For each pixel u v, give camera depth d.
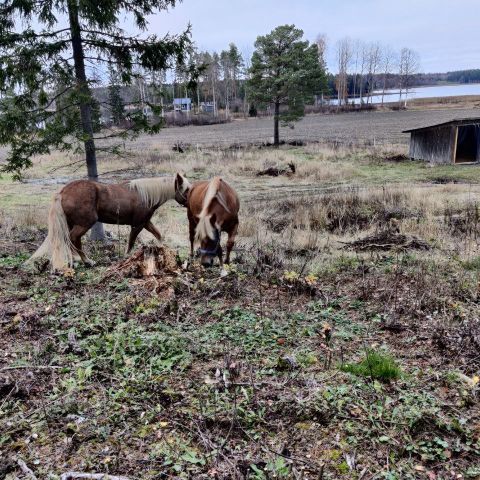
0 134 8.57
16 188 18.08
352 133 41.78
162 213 13.59
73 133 9.52
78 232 6.97
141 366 3.93
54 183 19.33
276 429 3.15
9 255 7.91
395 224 10.20
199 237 6.48
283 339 4.45
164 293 5.56
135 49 9.04
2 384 3.53
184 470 2.76
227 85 85.94
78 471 2.74
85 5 7.95
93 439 3.02
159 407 3.33
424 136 24.95
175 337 4.41
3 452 2.88
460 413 3.29
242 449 2.96
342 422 3.19
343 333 4.61
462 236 9.29
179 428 3.15
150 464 2.81
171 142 36.94
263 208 13.59
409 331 4.71
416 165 23.67
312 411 3.29
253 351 4.25
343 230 10.92
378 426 3.14
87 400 3.44
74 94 8.48
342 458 2.88
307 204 13.04
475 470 2.76
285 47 31.81
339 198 13.32
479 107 73.31
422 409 3.29
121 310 5.09
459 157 25.67
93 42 8.77
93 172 9.56
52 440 3.01
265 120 66.19
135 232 7.91
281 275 6.44
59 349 4.21
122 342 4.27
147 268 6.18
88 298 5.45
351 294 5.92
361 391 3.54
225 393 3.50
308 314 5.19
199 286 5.80
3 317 4.95
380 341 4.53
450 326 4.75
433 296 5.53
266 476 2.66
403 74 124.56
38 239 9.40
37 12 8.30
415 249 8.51
